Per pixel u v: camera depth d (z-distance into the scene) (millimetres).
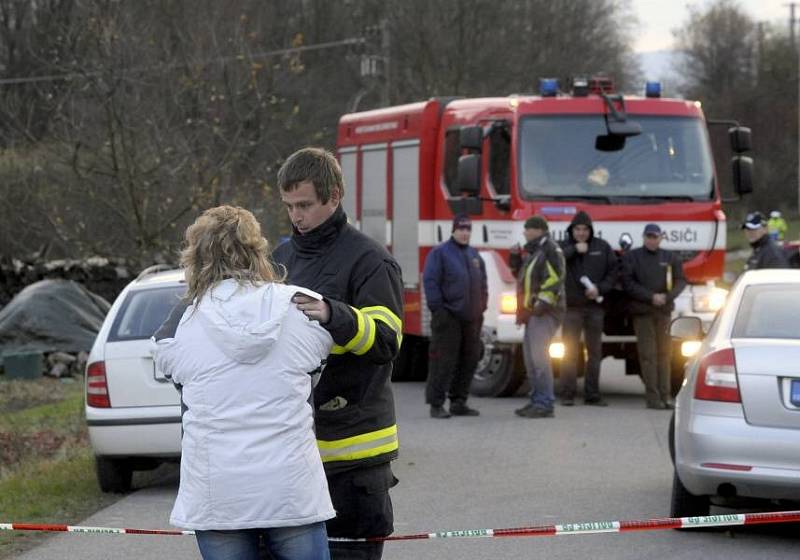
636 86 92000
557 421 19094
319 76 68062
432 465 15383
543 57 73812
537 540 11547
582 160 21438
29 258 35719
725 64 128625
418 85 68875
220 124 35656
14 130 37531
